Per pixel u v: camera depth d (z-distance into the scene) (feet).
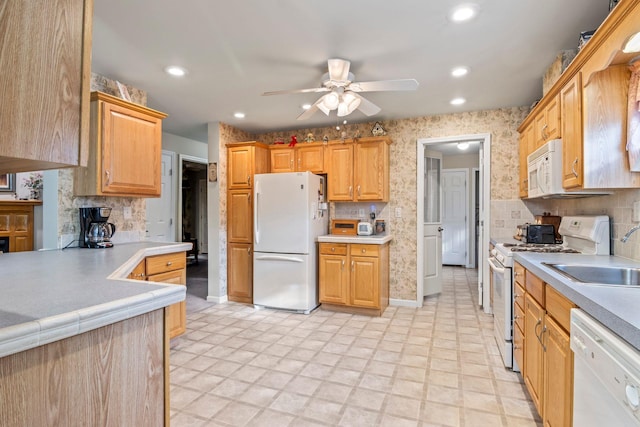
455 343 10.02
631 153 6.14
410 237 14.05
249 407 6.81
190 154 19.61
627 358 2.97
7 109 2.36
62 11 2.71
